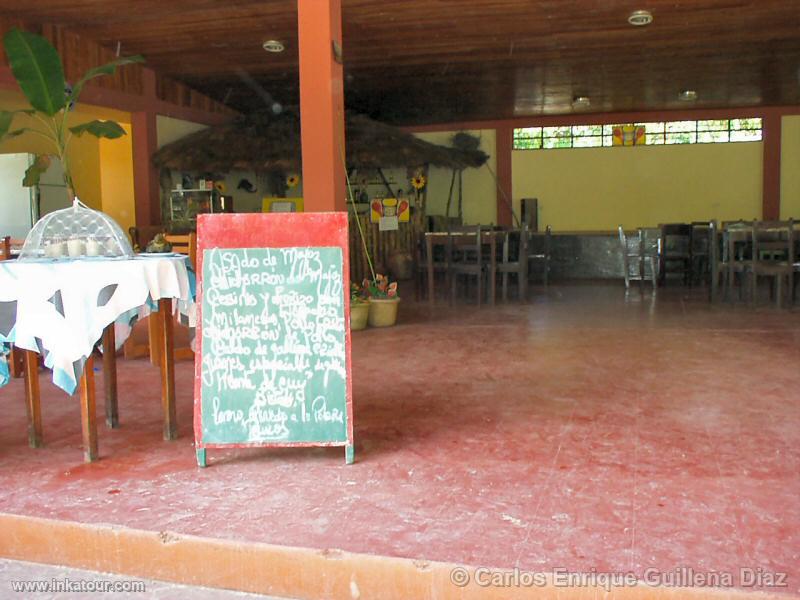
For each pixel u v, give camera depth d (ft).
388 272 35.65
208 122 37.99
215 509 7.98
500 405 12.00
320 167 17.49
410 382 13.74
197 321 9.38
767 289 28.45
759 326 19.43
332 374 9.34
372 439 10.34
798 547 6.80
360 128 36.19
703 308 23.16
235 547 7.20
